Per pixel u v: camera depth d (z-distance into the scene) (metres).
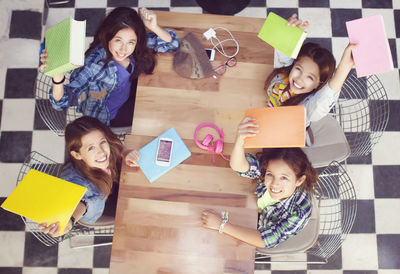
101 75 2.13
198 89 2.06
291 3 3.09
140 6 3.08
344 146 2.27
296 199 1.94
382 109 2.87
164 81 2.07
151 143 1.97
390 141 2.87
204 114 2.02
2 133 2.90
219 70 2.09
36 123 2.92
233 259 1.81
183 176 1.92
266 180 1.88
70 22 1.64
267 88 2.04
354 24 1.63
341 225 2.18
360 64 1.66
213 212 1.84
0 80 2.99
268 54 2.13
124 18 1.88
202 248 1.82
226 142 1.97
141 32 1.97
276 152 1.84
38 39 3.08
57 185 1.67
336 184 2.76
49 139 2.89
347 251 2.70
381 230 2.73
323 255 2.21
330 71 1.92
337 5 3.08
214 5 2.92
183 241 1.83
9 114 2.93
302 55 1.92
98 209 2.00
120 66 2.15
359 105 2.87
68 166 1.99
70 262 2.68
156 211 1.87
